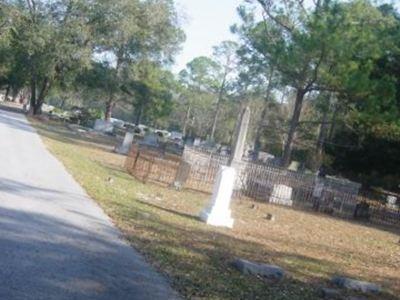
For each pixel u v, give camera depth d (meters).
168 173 24.09
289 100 66.38
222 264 9.89
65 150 26.02
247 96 82.00
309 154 51.72
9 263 7.16
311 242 16.05
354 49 28.00
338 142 45.34
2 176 14.02
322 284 10.16
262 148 67.81
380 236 22.75
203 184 25.27
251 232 15.16
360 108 29.94
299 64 29.33
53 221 10.22
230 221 15.17
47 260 7.69
